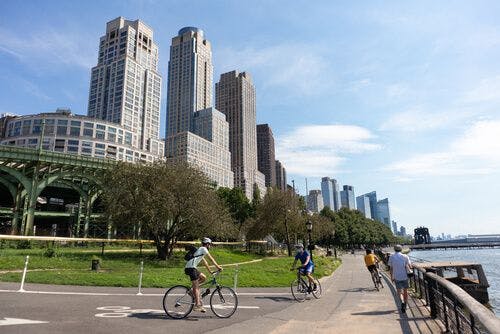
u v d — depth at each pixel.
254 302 12.77
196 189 34.31
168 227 36.78
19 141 149.25
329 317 10.10
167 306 9.45
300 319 9.76
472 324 5.77
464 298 5.96
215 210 36.31
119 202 32.84
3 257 23.55
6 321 8.26
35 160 55.31
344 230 112.06
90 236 66.06
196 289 9.53
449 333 8.19
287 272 22.55
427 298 12.24
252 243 62.41
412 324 9.19
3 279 15.82
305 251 14.27
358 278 22.72
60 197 92.44
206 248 9.84
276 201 56.69
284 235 62.84
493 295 33.47
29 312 9.39
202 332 7.99
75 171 59.31
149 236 36.00
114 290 14.15
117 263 27.83
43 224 95.81
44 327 7.84
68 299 11.64
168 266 29.47
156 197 31.94
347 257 59.31
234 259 41.97
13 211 58.31
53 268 22.72
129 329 7.99
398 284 11.22
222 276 19.58
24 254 27.05
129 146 163.88
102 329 7.89
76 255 29.58
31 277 16.27
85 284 15.31
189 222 34.34
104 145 155.00
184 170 35.31
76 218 71.06
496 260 99.06
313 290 13.88
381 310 11.28
